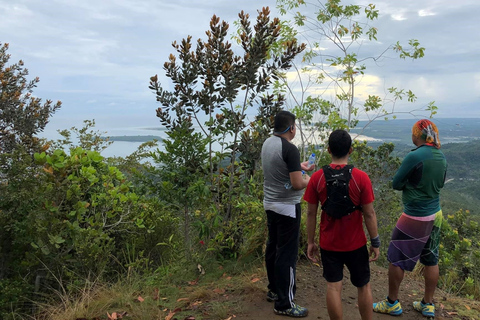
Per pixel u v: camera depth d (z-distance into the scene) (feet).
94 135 23.36
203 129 16.38
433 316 10.94
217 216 15.23
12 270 15.38
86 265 13.94
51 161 13.88
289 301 10.46
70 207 14.74
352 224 8.66
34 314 12.89
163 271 14.48
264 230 14.53
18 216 15.15
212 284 13.43
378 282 13.69
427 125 10.50
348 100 22.09
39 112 29.09
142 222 15.38
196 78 16.37
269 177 10.37
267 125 16.40
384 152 33.27
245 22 16.26
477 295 16.05
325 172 8.84
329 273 8.92
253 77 15.88
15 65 29.35
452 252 19.80
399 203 34.73
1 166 15.20
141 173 17.25
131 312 11.27
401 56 20.92
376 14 20.63
